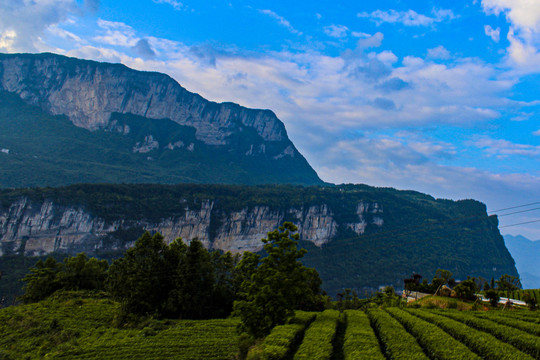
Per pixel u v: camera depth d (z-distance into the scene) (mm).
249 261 55219
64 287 85188
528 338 34906
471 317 44906
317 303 81875
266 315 44500
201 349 48406
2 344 54375
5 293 143625
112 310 70500
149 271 69938
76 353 48438
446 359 31188
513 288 82000
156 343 51250
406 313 49750
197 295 71250
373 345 36656
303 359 33469
